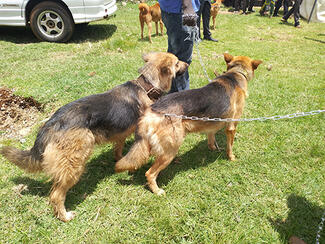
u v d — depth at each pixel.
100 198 2.77
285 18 11.30
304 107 4.37
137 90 2.98
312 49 7.56
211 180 3.01
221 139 3.82
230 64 3.40
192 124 2.82
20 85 4.74
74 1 6.90
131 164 2.63
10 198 2.70
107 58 6.20
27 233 2.38
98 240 2.33
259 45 7.84
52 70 5.41
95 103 2.61
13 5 6.92
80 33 8.41
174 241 2.34
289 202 2.70
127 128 2.85
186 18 3.11
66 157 2.36
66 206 2.68
